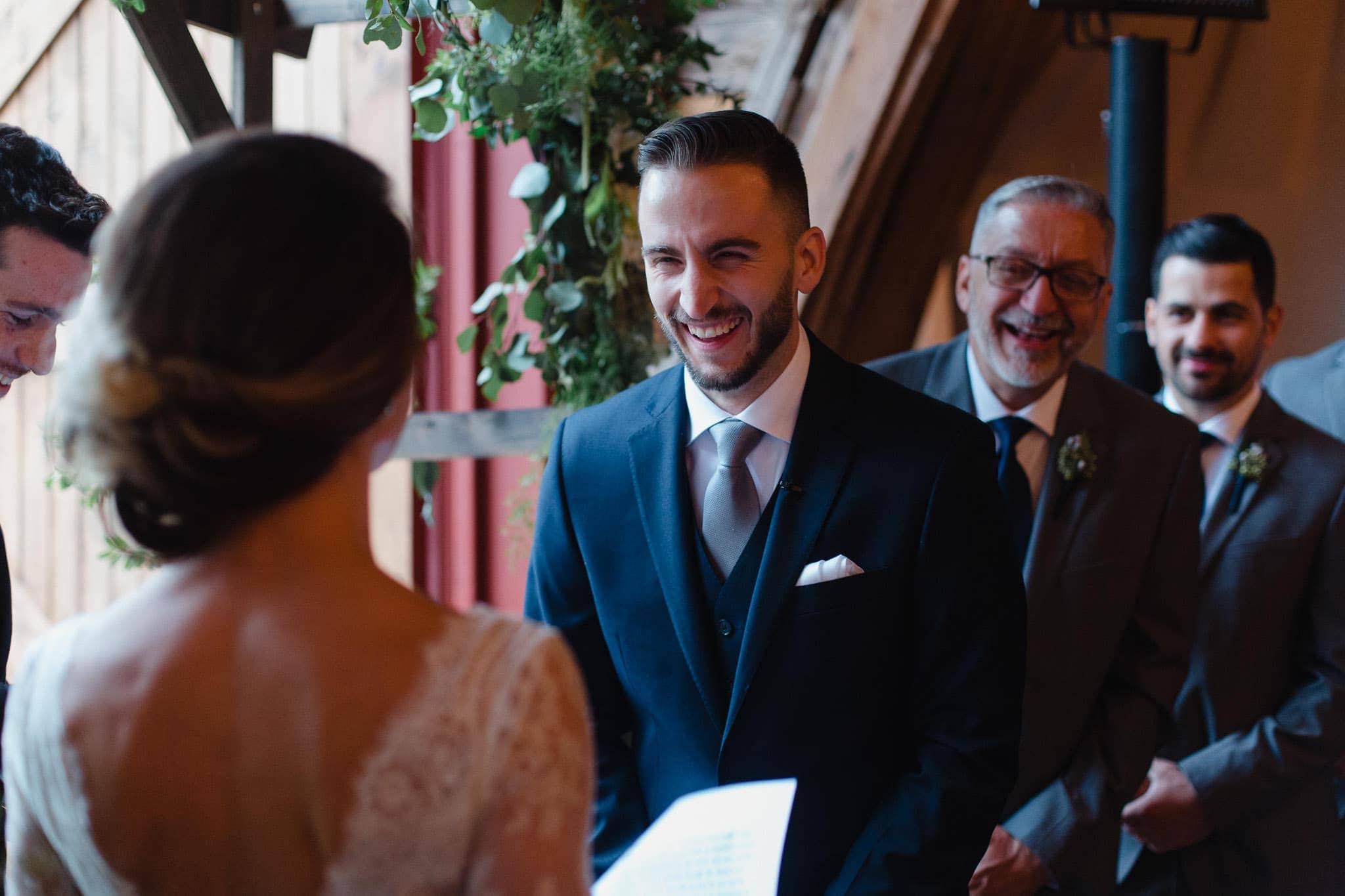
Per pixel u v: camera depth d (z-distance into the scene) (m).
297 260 0.80
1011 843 2.05
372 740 0.80
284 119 4.01
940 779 1.52
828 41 3.42
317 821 0.79
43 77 3.98
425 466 3.19
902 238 3.61
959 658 1.55
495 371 2.78
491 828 0.80
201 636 0.83
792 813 1.54
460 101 2.41
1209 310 2.56
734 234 1.46
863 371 1.69
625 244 2.76
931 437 1.58
